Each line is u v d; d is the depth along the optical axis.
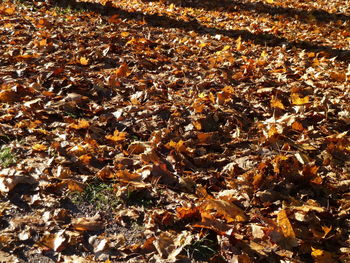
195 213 1.62
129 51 3.05
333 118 2.33
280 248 1.51
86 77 2.61
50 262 1.42
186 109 2.31
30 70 2.61
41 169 1.78
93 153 1.93
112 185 1.76
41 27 3.37
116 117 2.21
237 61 3.05
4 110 2.17
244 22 4.39
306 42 3.76
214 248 1.52
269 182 1.80
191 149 1.99
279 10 5.17
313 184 1.81
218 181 1.84
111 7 4.39
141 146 1.98
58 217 1.58
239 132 2.15
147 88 2.53
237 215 1.61
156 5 4.92
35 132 2.03
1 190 1.66
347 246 1.56
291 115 2.27
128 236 1.55
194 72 2.80
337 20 4.79
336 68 3.05
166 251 1.47
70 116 2.20
